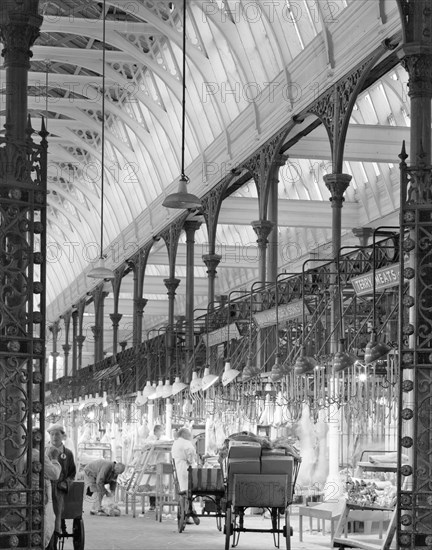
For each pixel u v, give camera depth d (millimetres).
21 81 11102
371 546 15852
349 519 16969
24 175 10766
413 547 11266
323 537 19094
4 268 10586
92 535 19172
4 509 10477
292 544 17969
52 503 14812
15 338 10562
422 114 12844
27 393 10617
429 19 12969
